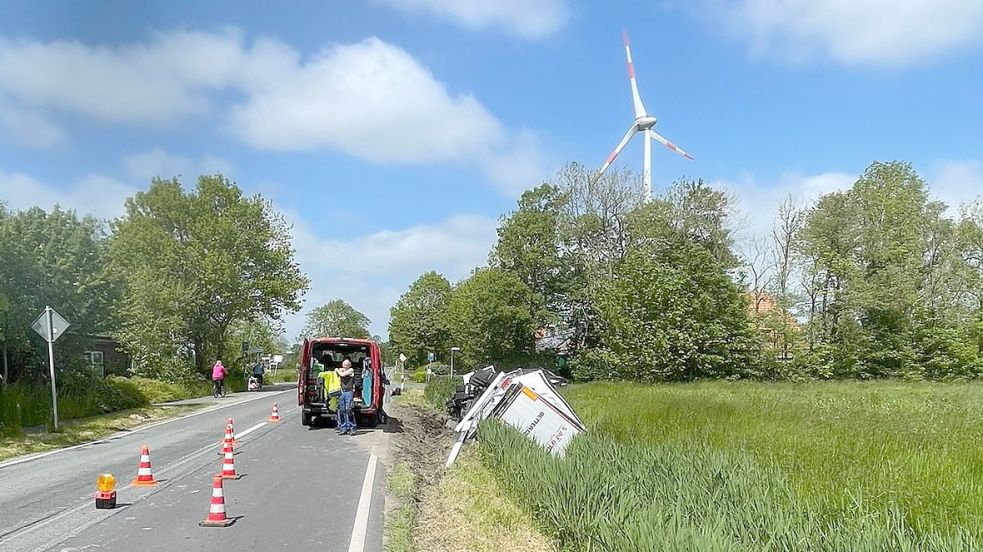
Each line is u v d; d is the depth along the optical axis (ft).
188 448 49.37
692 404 65.62
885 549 18.92
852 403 71.05
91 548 23.16
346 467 41.16
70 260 76.95
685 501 24.82
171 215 156.76
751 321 153.99
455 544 24.06
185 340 146.20
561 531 24.04
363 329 418.10
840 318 151.64
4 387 66.13
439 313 304.71
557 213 192.03
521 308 182.50
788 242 160.35
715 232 166.20
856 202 154.81
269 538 24.73
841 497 26.13
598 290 172.45
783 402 68.95
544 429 45.19
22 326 71.00
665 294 147.84
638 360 147.84
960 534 19.61
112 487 29.63
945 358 148.05
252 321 168.76
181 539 24.43
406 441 55.16
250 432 60.08
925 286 154.92
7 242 71.20
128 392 93.04
